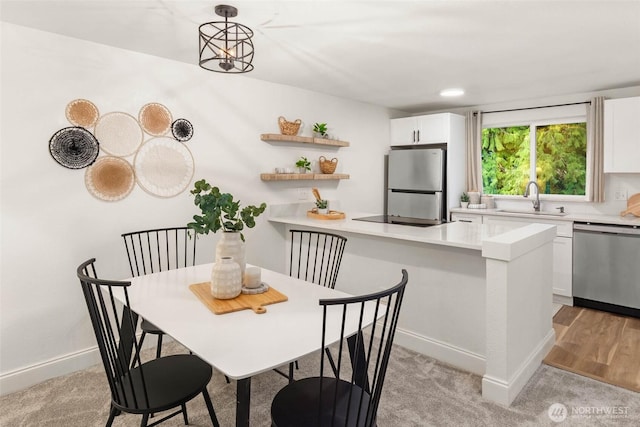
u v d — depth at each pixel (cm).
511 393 221
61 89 251
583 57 294
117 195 278
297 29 237
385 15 216
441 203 470
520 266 231
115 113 275
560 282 396
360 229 295
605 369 260
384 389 235
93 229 268
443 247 264
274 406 146
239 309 175
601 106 399
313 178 394
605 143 383
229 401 225
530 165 469
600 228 368
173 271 243
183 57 296
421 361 269
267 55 289
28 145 240
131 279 224
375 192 504
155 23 229
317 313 172
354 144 467
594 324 340
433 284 271
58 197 253
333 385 162
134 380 164
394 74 343
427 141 485
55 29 240
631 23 229
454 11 212
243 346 139
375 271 306
